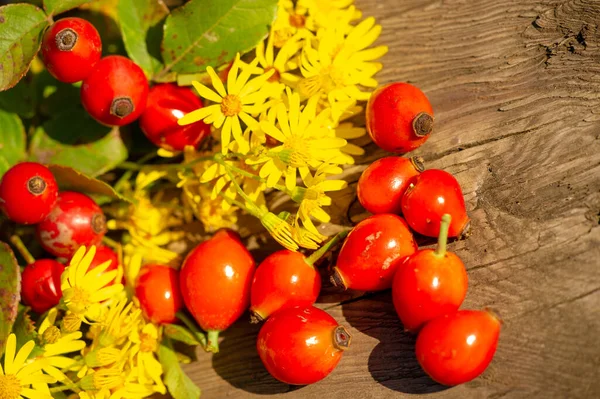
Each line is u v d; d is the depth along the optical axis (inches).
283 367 10.2
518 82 10.9
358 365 10.5
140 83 10.9
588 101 10.6
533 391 10.0
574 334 10.0
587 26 10.7
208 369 11.1
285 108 10.8
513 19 11.1
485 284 10.3
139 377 10.8
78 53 10.6
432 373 9.8
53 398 10.8
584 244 10.2
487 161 10.7
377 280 10.3
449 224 10.1
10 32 10.9
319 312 10.3
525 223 10.4
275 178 10.6
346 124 11.1
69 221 10.9
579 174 10.4
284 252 10.6
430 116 10.5
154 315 11.0
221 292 10.6
